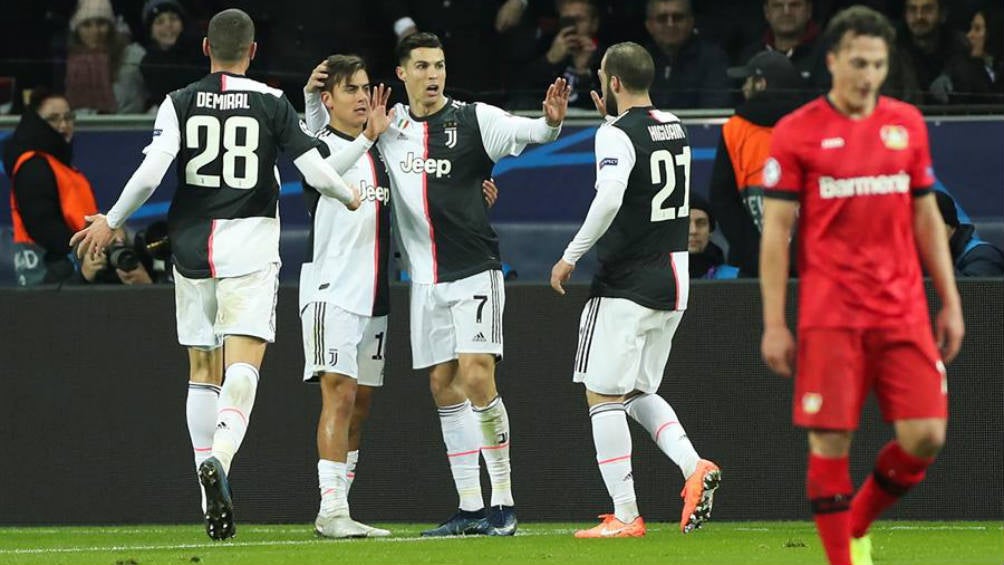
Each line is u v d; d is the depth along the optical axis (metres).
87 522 29.67
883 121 15.77
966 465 28.36
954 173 30.94
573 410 29.00
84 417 29.73
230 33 23.67
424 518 29.22
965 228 29.73
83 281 30.91
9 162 31.59
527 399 29.12
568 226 31.50
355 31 34.47
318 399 29.41
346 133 25.56
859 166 15.62
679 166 23.84
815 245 15.83
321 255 25.19
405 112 25.12
